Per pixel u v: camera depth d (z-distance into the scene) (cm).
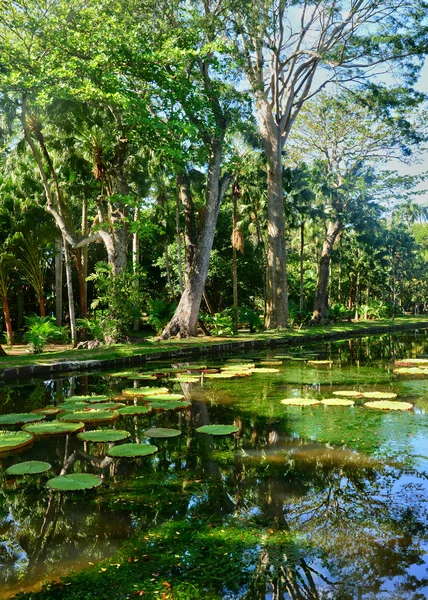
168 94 1484
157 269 2998
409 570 283
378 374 1062
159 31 1596
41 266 1986
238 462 485
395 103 2292
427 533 332
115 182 1684
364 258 3806
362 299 4509
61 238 1903
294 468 465
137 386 927
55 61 1330
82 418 632
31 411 719
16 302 2328
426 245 5609
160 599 257
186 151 1680
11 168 1917
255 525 346
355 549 311
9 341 1864
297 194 2505
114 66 1404
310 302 3638
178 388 899
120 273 1578
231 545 318
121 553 309
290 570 284
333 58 2153
